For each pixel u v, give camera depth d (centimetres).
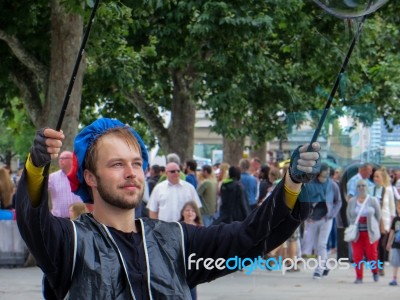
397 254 1524
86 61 1861
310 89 2425
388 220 1563
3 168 1766
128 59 2097
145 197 1652
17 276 1611
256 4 2086
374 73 2456
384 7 2177
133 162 396
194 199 1297
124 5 1580
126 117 2659
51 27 1816
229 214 1578
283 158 2581
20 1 1834
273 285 1504
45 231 371
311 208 416
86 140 404
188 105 2578
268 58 2394
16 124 2438
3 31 1844
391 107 2480
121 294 380
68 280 382
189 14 2125
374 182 1580
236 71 2261
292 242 1543
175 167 1283
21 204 369
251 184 1792
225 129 2366
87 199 416
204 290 1445
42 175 369
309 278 1611
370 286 1511
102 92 2273
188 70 2512
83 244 382
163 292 385
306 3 2158
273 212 398
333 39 2233
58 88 1797
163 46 2208
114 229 394
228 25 2052
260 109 2483
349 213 1523
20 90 2019
